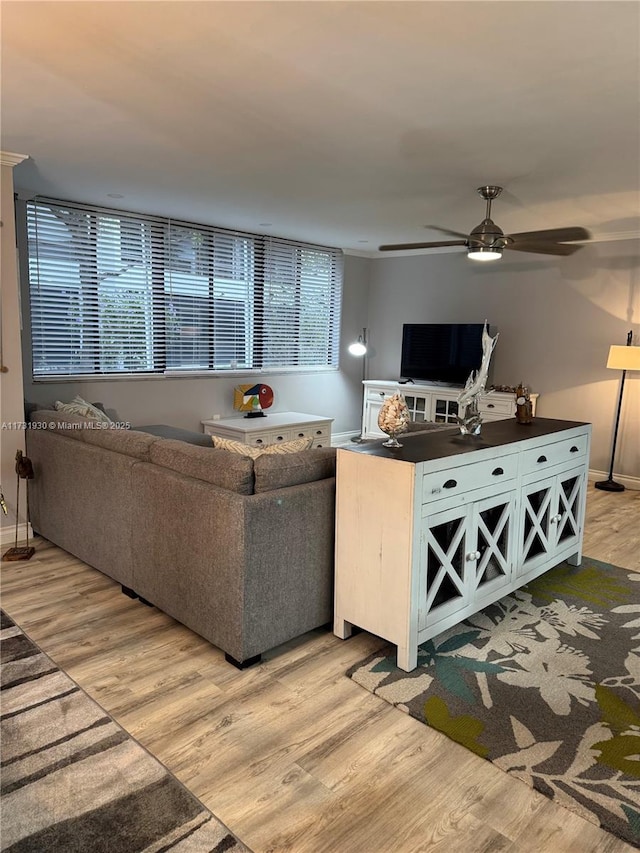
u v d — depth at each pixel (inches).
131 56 84.6
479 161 131.5
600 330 222.5
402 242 254.8
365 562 99.7
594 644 106.7
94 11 72.0
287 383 262.1
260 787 71.3
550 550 133.2
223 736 80.3
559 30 74.0
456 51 80.6
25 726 81.5
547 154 125.7
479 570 110.3
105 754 76.4
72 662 98.0
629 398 218.5
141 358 209.2
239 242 233.1
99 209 190.2
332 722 83.7
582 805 68.6
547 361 237.6
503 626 113.2
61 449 137.4
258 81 92.3
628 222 196.2
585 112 101.7
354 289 287.4
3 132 119.6
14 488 151.8
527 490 120.7
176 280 215.0
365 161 133.8
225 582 96.3
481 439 115.6
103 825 65.2
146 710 85.6
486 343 121.3
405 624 94.9
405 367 271.4
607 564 146.2
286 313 257.4
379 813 67.6
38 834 63.9
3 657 99.1
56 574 134.4
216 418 234.7
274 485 99.4
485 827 65.8
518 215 188.5
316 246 265.0
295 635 103.4
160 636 107.3
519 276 242.1
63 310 187.3
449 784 72.1
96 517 128.4
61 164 142.4
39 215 178.5
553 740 80.2
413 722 83.9
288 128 113.3
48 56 84.9
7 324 144.6
